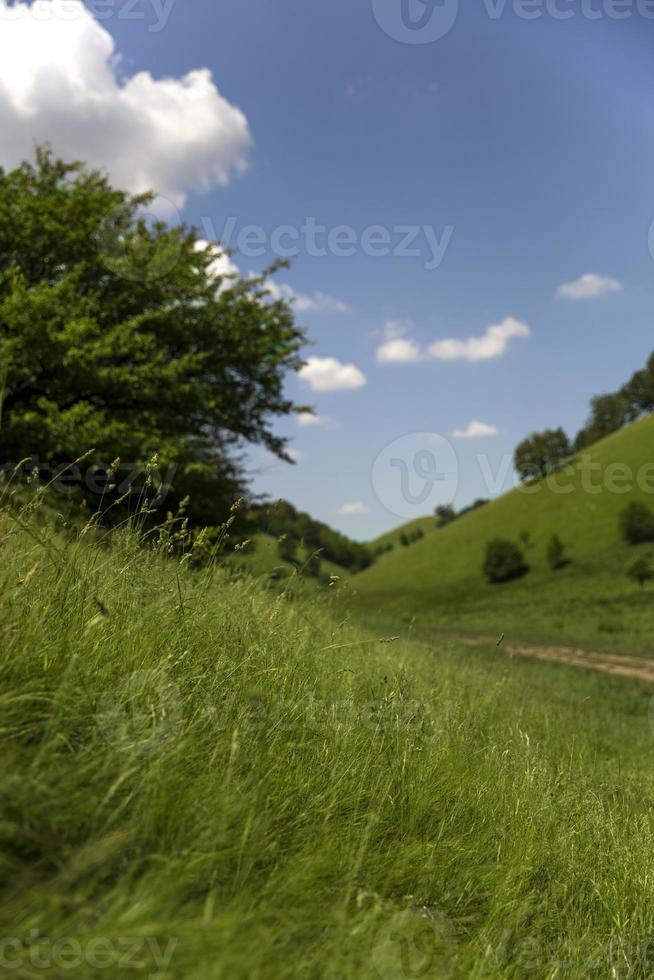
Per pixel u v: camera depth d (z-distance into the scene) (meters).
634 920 3.12
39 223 16.66
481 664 10.41
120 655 2.77
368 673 4.95
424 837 3.00
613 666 27.19
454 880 2.81
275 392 19.81
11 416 13.97
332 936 2.03
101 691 2.43
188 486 15.18
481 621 62.25
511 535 103.38
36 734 2.11
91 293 17.78
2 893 1.57
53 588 2.84
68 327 15.17
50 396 16.11
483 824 3.40
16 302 14.48
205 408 17.94
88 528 3.38
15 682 2.19
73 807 1.88
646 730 11.65
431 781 3.48
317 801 2.70
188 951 1.62
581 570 81.94
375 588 101.38
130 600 3.26
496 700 6.96
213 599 4.05
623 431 120.94
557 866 3.48
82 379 15.49
